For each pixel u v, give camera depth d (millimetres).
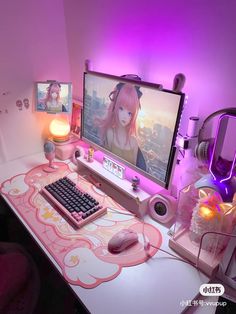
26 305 1022
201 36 896
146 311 741
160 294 789
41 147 1631
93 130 1305
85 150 1456
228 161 909
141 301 767
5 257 1121
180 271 864
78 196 1157
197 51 925
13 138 1487
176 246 924
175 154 952
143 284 817
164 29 995
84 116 1333
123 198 1198
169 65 1032
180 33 951
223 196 864
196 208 887
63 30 1467
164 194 1078
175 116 907
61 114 1588
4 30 1260
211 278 846
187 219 995
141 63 1138
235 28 807
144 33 1073
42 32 1389
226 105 911
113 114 1157
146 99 988
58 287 1531
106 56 1293
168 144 958
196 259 870
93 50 1354
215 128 957
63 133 1522
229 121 907
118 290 795
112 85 1115
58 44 1476
